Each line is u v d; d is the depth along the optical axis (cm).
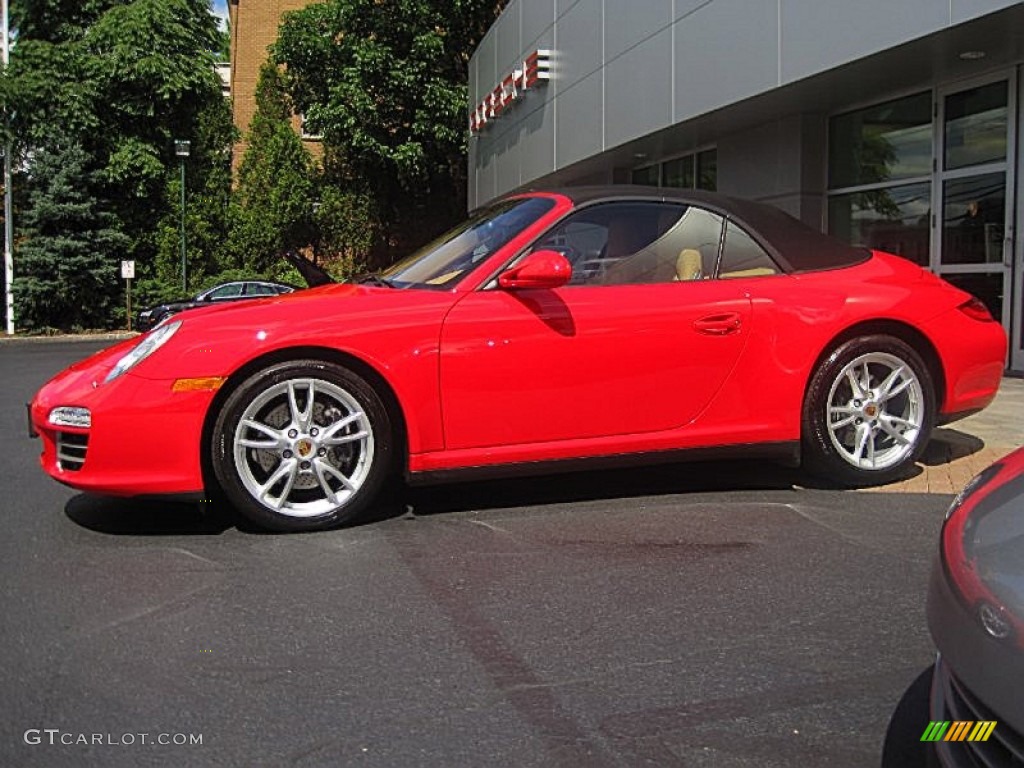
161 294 2570
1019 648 171
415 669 285
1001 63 883
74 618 323
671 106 1198
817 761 234
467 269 438
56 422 396
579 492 487
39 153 2491
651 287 446
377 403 411
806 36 929
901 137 1040
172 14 2717
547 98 1656
